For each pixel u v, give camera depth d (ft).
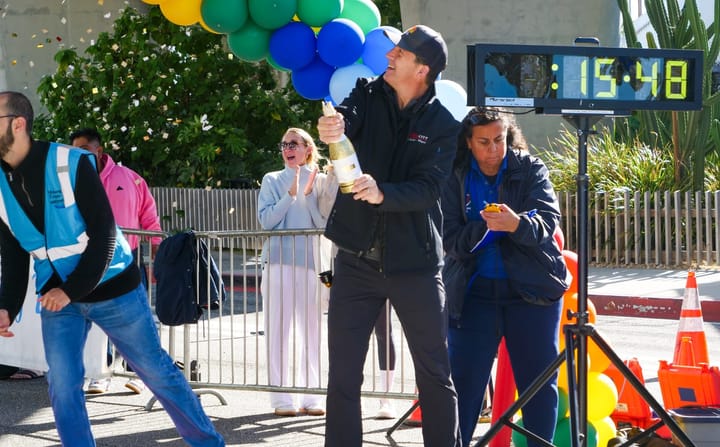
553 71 15.58
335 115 15.33
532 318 17.92
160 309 25.38
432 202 16.30
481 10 70.18
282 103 71.97
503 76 15.46
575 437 14.97
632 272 53.21
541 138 70.28
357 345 16.98
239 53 27.37
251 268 58.03
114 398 27.02
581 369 15.71
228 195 67.36
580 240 15.69
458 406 18.12
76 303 17.38
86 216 16.85
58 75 73.87
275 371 25.39
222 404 26.50
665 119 66.54
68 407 17.25
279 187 26.12
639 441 19.12
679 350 21.12
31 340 27.25
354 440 16.99
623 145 61.67
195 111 71.92
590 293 46.29
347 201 16.72
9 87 89.66
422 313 16.75
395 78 16.52
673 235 55.42
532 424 17.78
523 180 18.21
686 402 19.34
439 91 24.89
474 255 17.98
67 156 16.87
